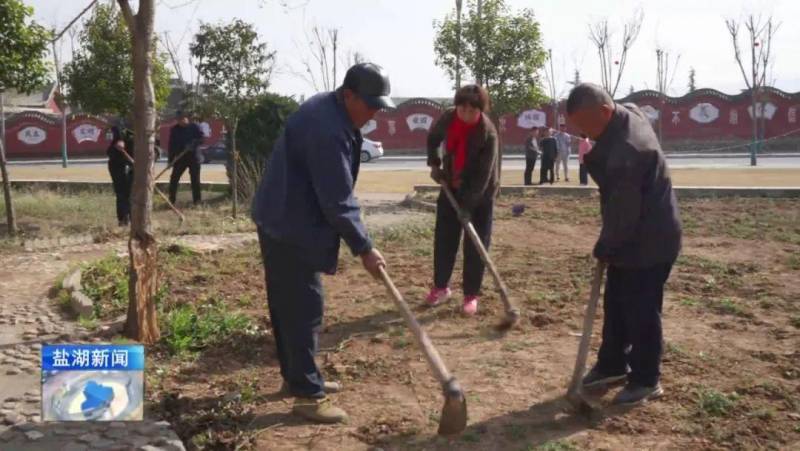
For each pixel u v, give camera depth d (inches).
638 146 157.0
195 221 473.1
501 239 395.2
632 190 156.9
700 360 197.2
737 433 155.5
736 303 253.4
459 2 666.2
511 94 593.6
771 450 148.7
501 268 314.0
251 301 261.9
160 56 558.6
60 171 1110.4
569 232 422.9
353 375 192.1
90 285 270.5
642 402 169.9
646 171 159.0
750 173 890.7
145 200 212.8
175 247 341.1
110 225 470.9
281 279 159.6
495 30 588.7
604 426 159.3
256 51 515.5
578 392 162.7
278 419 164.6
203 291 273.0
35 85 449.7
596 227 441.7
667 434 155.9
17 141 1679.4
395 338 220.5
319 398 163.2
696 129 1689.2
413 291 274.2
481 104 225.1
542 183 807.1
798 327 226.2
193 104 541.3
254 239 389.4
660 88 2383.1
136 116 212.8
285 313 160.7
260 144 581.0
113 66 550.0
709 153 1549.0
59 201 565.9
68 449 145.7
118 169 464.8
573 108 161.0
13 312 244.7
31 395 174.1
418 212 522.6
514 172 1010.1
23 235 435.2
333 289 281.3
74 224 480.1
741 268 312.0
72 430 154.5
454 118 235.3
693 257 332.2
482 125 227.5
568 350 207.5
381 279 151.6
